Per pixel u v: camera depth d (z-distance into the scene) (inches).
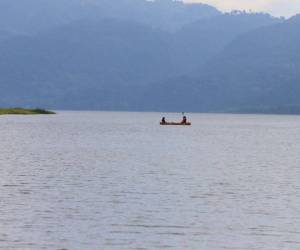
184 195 4195.4
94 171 5413.4
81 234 3125.0
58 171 5359.3
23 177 4926.2
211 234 3166.8
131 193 4239.7
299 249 2935.5
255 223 3393.2
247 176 5260.8
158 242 3021.7
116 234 3137.3
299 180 5034.5
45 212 3570.4
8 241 2977.4
